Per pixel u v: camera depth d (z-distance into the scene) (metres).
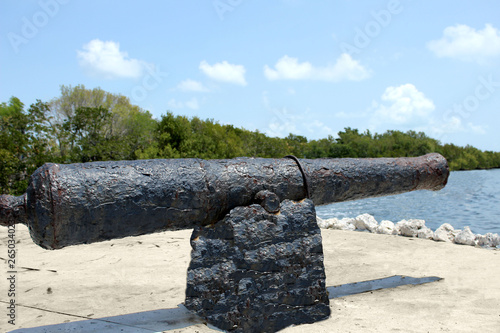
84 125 16.59
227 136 27.16
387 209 13.94
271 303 2.79
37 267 4.46
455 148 55.78
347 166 3.31
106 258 4.86
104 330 2.65
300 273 2.90
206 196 2.69
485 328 2.72
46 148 15.38
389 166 3.49
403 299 3.37
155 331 2.64
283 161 3.11
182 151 21.67
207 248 2.75
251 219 2.78
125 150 17.22
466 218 11.02
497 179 32.09
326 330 2.74
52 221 2.23
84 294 3.55
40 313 3.08
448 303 3.24
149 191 2.49
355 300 3.37
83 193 2.30
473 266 4.33
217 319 2.69
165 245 5.55
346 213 13.17
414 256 4.84
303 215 2.97
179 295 3.52
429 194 19.50
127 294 3.55
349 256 4.89
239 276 2.73
